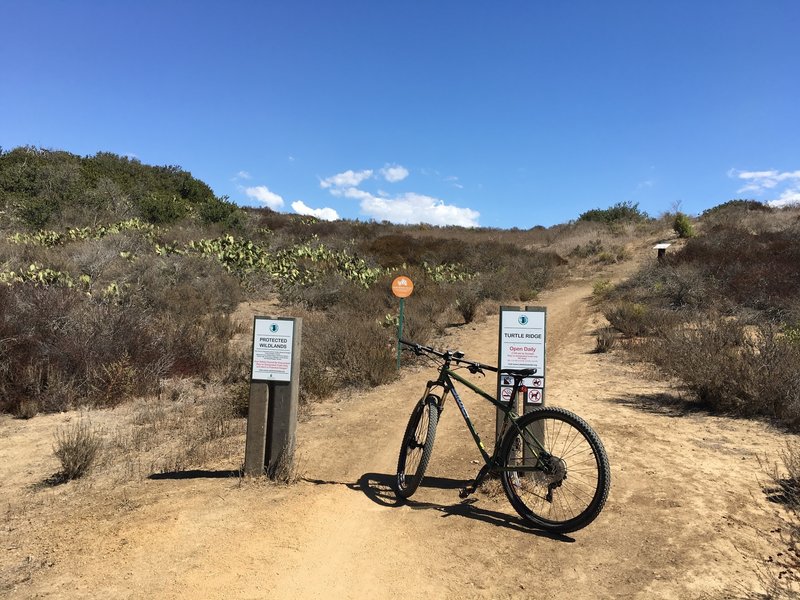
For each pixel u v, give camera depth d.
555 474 3.60
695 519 3.56
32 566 3.14
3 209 22.20
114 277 14.14
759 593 2.69
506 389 4.30
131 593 2.84
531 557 3.21
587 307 17.09
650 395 7.24
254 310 14.79
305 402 7.39
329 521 3.74
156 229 22.14
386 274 18.62
